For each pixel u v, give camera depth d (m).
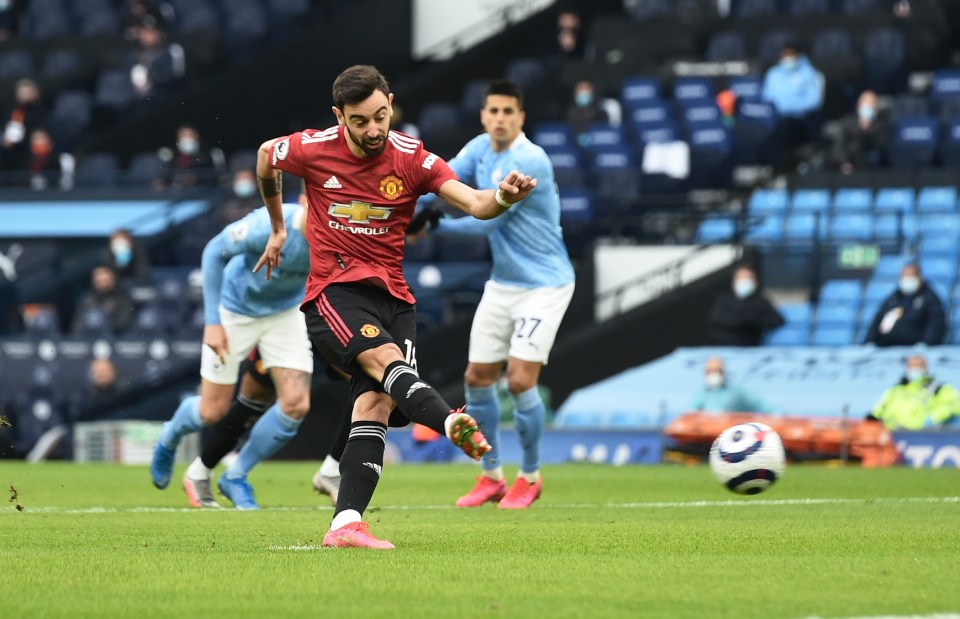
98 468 56.59
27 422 71.50
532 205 33.53
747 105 83.06
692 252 72.81
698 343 70.19
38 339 72.25
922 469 52.78
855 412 61.22
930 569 18.81
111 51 97.81
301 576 17.75
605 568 18.83
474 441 19.17
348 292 21.53
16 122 89.44
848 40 89.50
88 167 89.62
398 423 22.16
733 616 14.62
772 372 64.69
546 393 66.75
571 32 96.75
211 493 34.91
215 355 34.03
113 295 73.69
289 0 100.75
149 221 83.06
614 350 70.50
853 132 79.69
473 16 103.56
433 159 21.64
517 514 30.11
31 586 16.95
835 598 15.98
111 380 69.50
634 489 40.34
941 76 85.75
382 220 21.67
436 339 71.56
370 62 102.12
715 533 24.34
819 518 28.20
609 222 77.06
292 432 34.16
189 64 96.31
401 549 21.12
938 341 65.31
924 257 72.62
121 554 20.44
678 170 81.75
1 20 103.94
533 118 92.50
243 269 33.47
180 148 85.62
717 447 32.09
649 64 90.94
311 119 99.25
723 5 96.31
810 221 75.75
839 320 69.81
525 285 33.66
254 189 80.25
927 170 77.69
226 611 14.92
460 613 14.78
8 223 84.44
